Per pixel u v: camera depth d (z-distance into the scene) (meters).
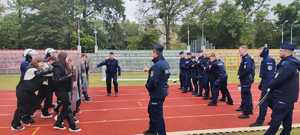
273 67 8.81
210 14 56.12
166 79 7.36
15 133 8.70
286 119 6.95
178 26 56.44
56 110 10.07
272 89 6.79
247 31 56.28
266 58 8.92
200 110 11.98
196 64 15.73
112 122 10.09
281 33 62.47
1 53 33.28
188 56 16.75
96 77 28.55
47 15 50.22
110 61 15.88
